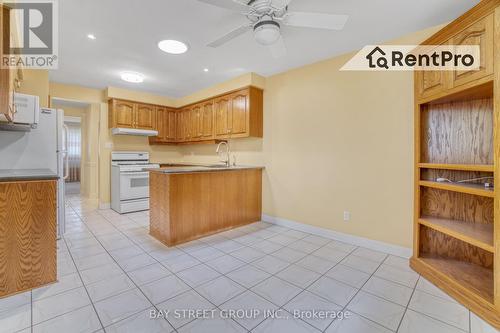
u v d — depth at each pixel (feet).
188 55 9.82
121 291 6.15
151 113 15.84
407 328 4.94
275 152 12.14
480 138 6.82
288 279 6.82
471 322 5.13
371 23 7.44
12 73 6.27
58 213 9.74
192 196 9.90
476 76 5.58
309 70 10.72
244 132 12.22
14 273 6.00
